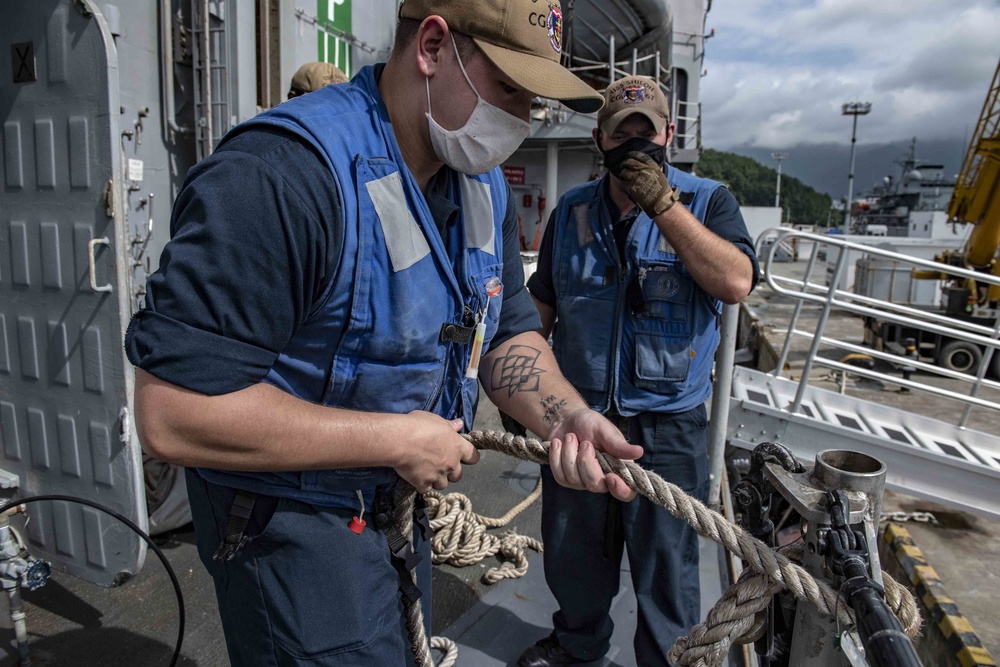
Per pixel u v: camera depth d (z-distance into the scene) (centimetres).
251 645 124
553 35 114
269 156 101
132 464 235
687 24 899
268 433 103
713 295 205
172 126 287
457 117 115
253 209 98
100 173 223
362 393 118
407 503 134
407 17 116
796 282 417
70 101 225
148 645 240
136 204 273
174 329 97
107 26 218
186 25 292
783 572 111
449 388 135
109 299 229
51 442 250
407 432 116
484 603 267
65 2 218
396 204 112
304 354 114
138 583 275
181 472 297
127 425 233
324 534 122
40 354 246
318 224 103
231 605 126
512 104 115
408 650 155
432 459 120
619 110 207
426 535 155
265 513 120
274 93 323
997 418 758
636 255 210
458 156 118
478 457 133
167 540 309
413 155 123
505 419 213
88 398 239
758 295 1734
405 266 112
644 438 213
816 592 108
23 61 230
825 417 383
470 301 130
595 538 213
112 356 231
